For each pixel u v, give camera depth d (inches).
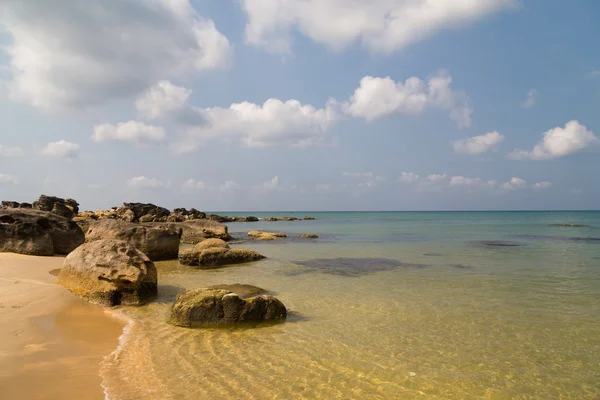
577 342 391.5
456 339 400.8
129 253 579.5
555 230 2439.7
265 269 867.4
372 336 410.3
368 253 1180.5
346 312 504.4
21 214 924.0
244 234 2042.3
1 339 357.4
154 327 440.1
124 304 534.3
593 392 289.9
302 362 341.7
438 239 1737.2
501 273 798.5
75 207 2787.9
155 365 331.0
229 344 386.0
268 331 427.8
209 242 1054.4
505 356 356.2
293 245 1455.5
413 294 606.2
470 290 632.4
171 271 842.2
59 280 583.5
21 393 263.3
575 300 561.6
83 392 273.9
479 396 283.3
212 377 309.0
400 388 293.9
